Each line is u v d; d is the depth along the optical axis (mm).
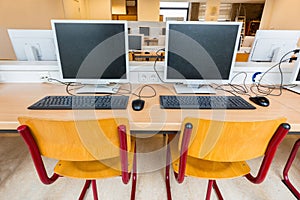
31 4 3445
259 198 1262
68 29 1068
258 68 1478
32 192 1277
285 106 1055
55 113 923
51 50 1559
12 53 3051
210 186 1066
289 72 1481
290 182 1390
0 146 1752
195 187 1344
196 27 1077
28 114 909
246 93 1279
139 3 6410
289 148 1789
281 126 693
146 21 6031
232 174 919
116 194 1277
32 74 1449
